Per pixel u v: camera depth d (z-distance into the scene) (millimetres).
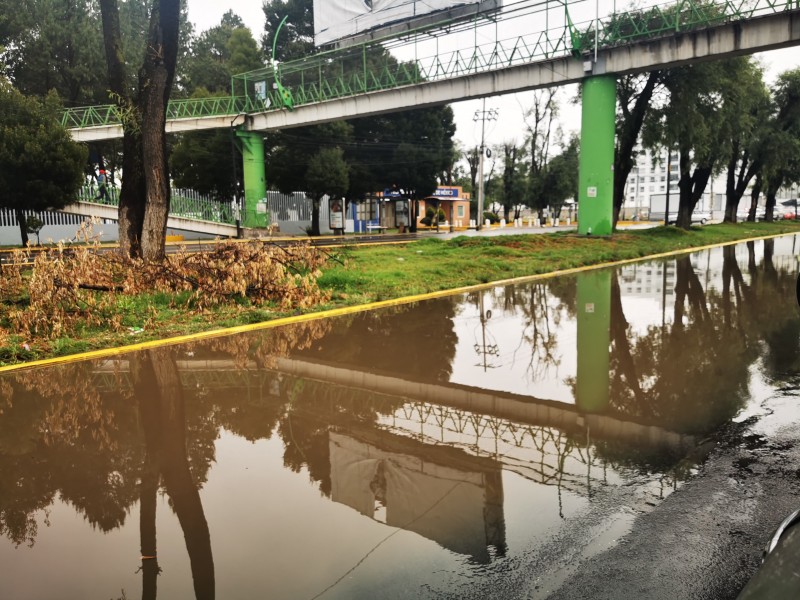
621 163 29031
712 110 27078
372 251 18875
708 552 2580
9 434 4230
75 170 26328
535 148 56812
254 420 4488
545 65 25562
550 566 2529
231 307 9055
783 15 20281
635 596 2289
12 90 25547
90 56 37906
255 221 36375
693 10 22125
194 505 3188
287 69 35219
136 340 7133
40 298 7547
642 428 4195
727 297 10477
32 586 2504
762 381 5266
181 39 47406
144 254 11094
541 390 5234
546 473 3484
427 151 42531
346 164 38312
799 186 52000
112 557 2713
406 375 5750
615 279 13391
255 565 2615
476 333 7684
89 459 3799
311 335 7590
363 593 2389
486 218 65188
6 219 31141
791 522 1755
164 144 11219
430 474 3506
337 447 3967
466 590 2387
